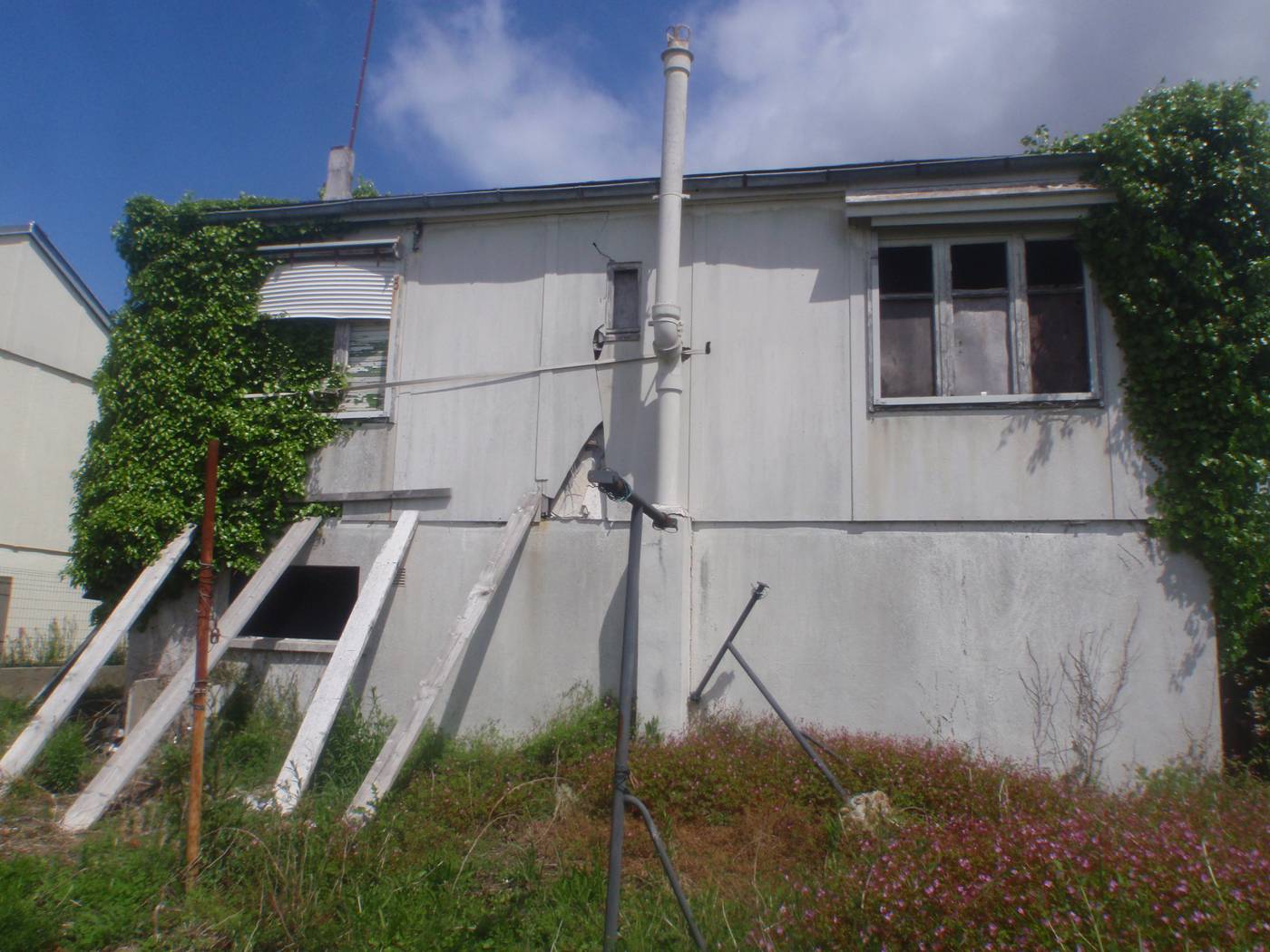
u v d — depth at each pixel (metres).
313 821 5.82
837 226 8.49
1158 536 7.51
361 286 9.30
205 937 4.74
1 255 14.31
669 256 8.24
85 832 6.23
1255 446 7.44
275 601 10.09
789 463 8.23
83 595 9.16
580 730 7.54
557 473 8.63
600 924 4.82
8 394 14.38
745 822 6.15
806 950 4.17
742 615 7.52
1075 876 4.09
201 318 9.21
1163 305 7.65
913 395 8.20
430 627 8.52
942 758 6.78
